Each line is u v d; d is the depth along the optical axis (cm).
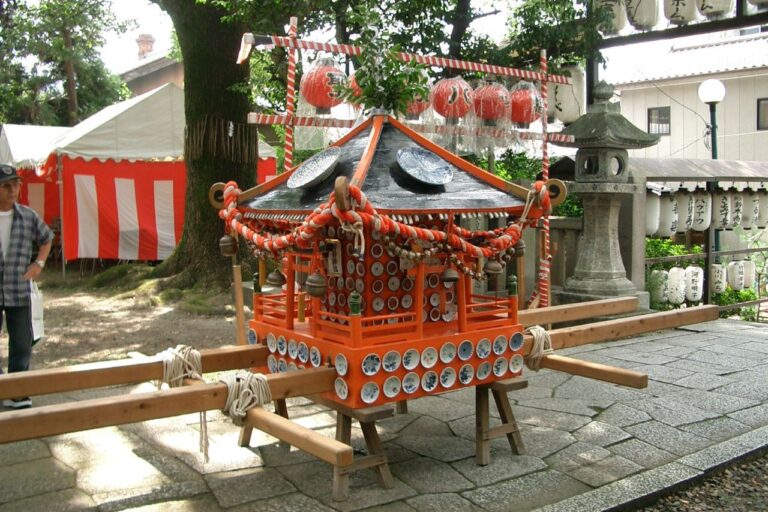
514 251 397
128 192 1369
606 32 953
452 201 358
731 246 1447
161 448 428
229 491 361
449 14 933
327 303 399
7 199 528
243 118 1143
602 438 448
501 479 379
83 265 1484
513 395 551
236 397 311
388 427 473
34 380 316
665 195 893
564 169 962
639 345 754
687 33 892
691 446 438
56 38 2153
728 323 909
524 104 664
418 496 356
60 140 1393
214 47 1105
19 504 347
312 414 503
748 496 383
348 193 308
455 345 368
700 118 1777
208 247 1148
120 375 338
